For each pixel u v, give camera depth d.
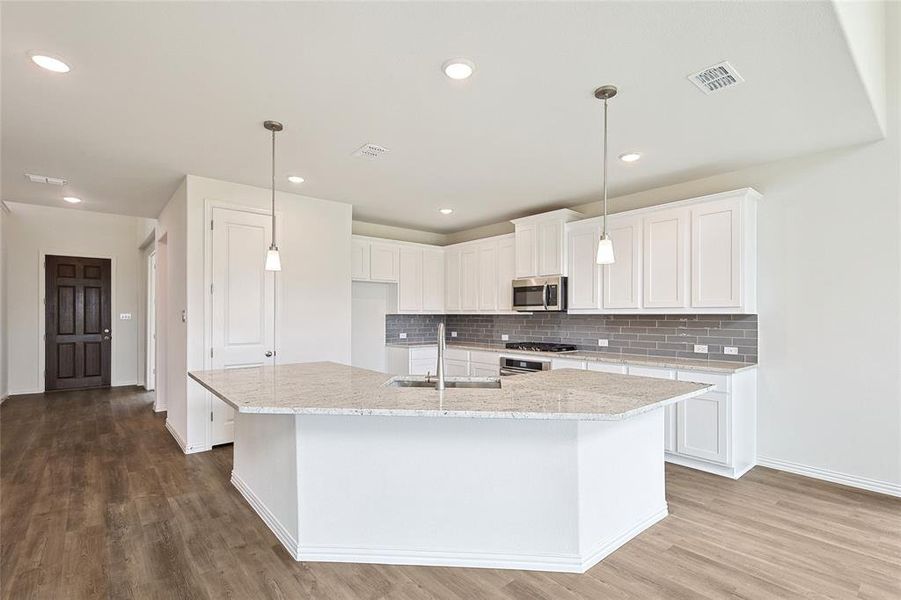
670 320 4.28
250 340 4.30
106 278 7.35
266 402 2.10
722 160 3.56
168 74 2.27
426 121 2.82
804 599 2.02
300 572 2.24
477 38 1.96
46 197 4.69
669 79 2.30
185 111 2.68
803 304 3.48
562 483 2.25
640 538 2.55
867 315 3.21
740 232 3.52
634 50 2.04
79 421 5.16
